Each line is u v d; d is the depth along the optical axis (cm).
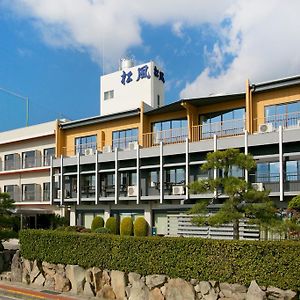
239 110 3108
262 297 1237
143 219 3294
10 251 2227
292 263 1205
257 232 1952
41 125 4534
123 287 1577
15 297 1756
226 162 1564
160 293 1470
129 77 4584
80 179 3769
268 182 2720
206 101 3155
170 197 3117
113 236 1641
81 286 1717
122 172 3541
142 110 3562
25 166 4606
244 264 1292
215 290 1348
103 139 3919
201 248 1391
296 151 2617
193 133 3206
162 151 3177
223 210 1494
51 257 1839
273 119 2869
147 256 1518
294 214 1866
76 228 3091
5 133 4944
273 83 2853
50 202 4062
